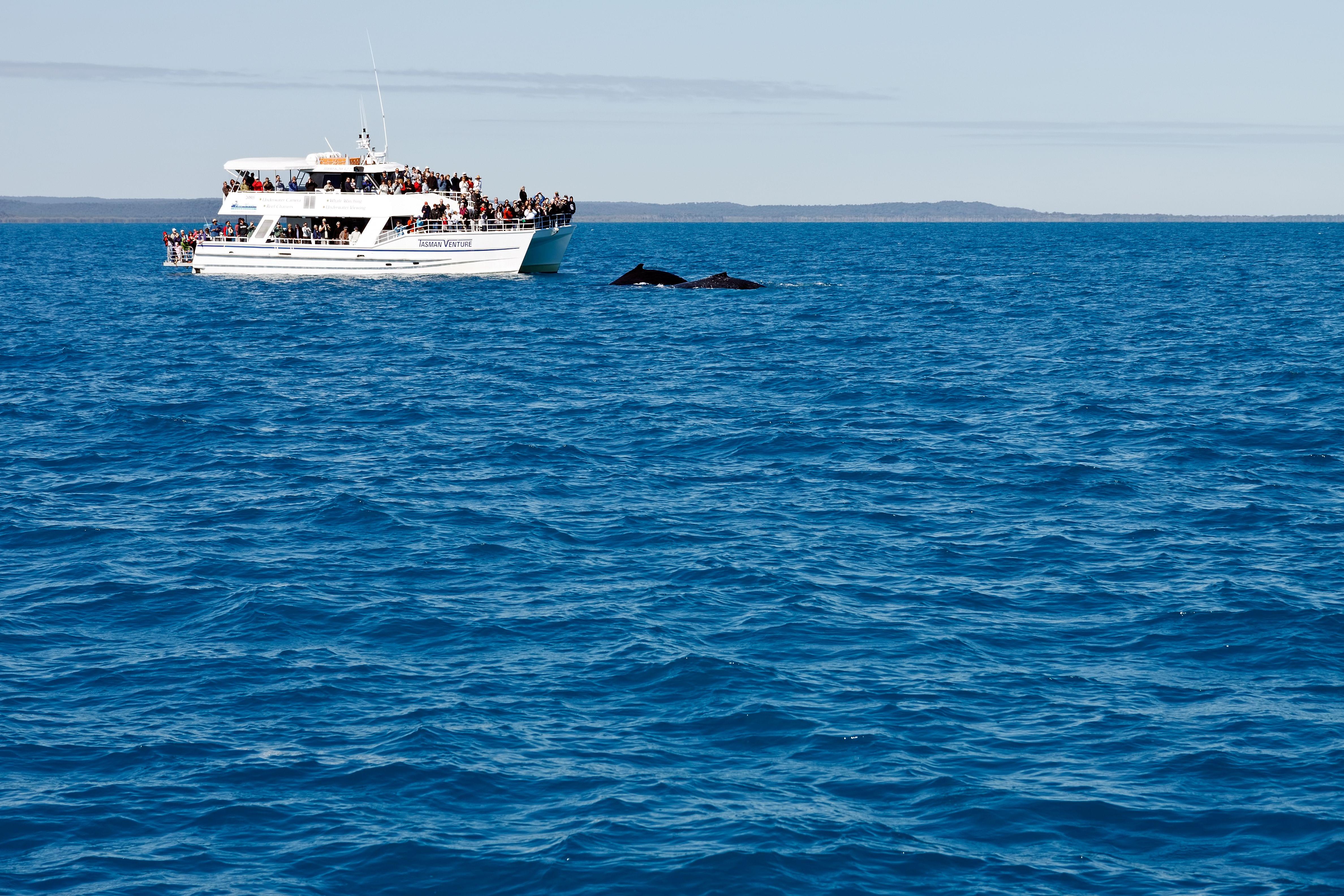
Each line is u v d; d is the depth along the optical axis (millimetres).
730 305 127688
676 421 62594
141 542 41312
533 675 29875
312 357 88188
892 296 141250
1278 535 41531
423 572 37969
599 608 34531
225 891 21031
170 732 26797
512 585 36625
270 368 83062
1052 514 44438
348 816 23344
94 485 49656
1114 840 22562
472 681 29516
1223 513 44219
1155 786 24359
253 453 55562
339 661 30828
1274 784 24359
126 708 28047
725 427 60719
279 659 30953
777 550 39938
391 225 145875
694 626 33000
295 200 143125
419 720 27266
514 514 44281
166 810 23578
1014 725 27094
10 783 24484
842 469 51781
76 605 35125
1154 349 90750
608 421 62906
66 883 21234
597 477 50562
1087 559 38875
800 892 20984
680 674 29688
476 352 90500
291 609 34406
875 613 34094
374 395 71562
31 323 111625
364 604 34875
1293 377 75438
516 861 21844
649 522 43438
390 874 21531
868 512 44750
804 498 46906
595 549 40312
